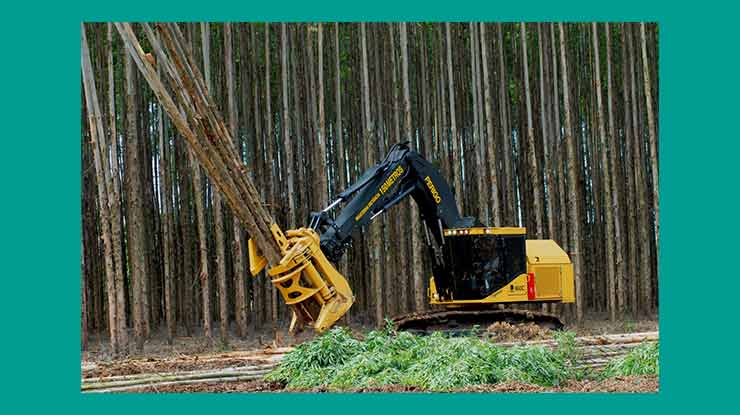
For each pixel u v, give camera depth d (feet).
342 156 56.24
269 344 51.01
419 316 48.80
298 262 37.47
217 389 35.42
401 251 56.54
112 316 46.37
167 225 52.85
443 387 32.35
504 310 48.57
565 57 57.31
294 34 57.52
